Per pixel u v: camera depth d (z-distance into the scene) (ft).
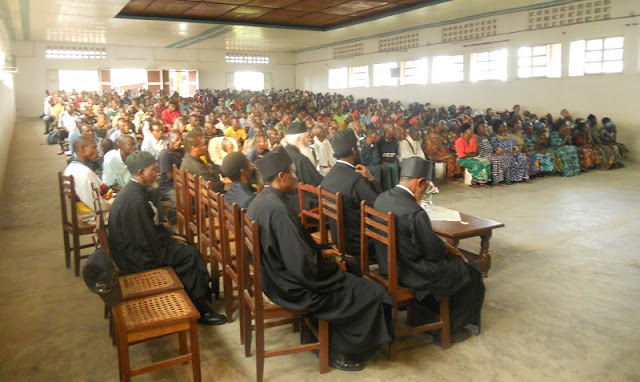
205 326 10.06
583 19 35.01
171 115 38.27
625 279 12.34
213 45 64.80
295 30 49.73
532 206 20.24
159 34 52.29
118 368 8.44
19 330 9.84
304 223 12.25
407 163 9.04
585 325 9.93
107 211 13.51
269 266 8.04
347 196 10.43
